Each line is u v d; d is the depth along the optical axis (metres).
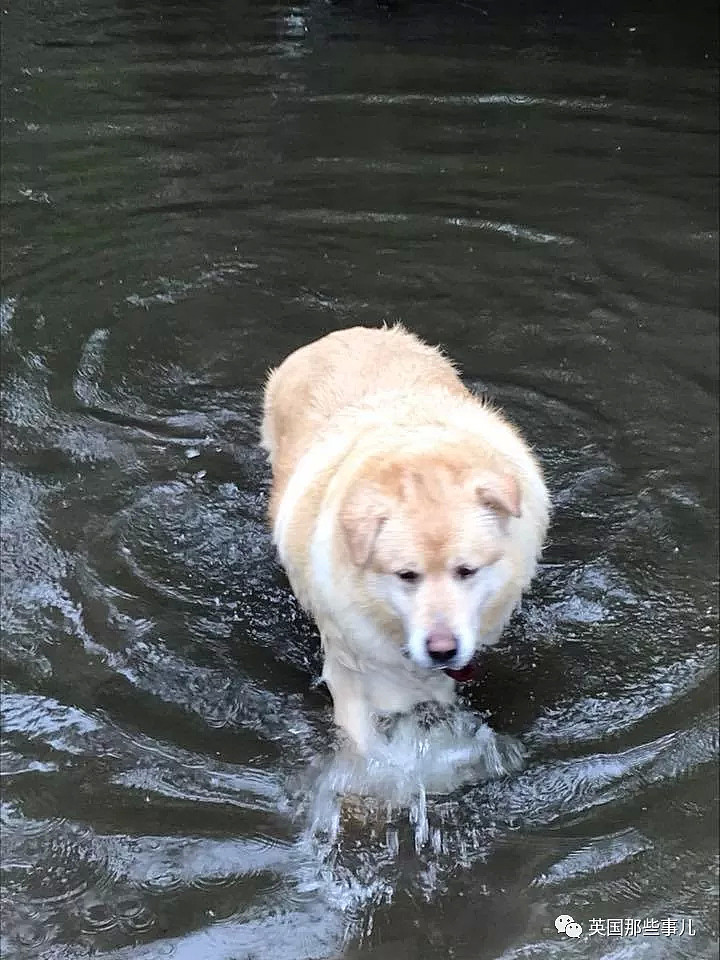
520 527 2.18
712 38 5.44
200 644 2.44
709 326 3.11
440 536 2.08
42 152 4.01
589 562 2.57
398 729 2.32
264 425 2.68
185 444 2.79
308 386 2.47
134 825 2.20
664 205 3.76
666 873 2.16
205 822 2.21
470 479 2.11
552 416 2.86
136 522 2.62
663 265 3.40
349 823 2.21
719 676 2.38
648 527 2.62
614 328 3.11
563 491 2.70
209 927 2.10
